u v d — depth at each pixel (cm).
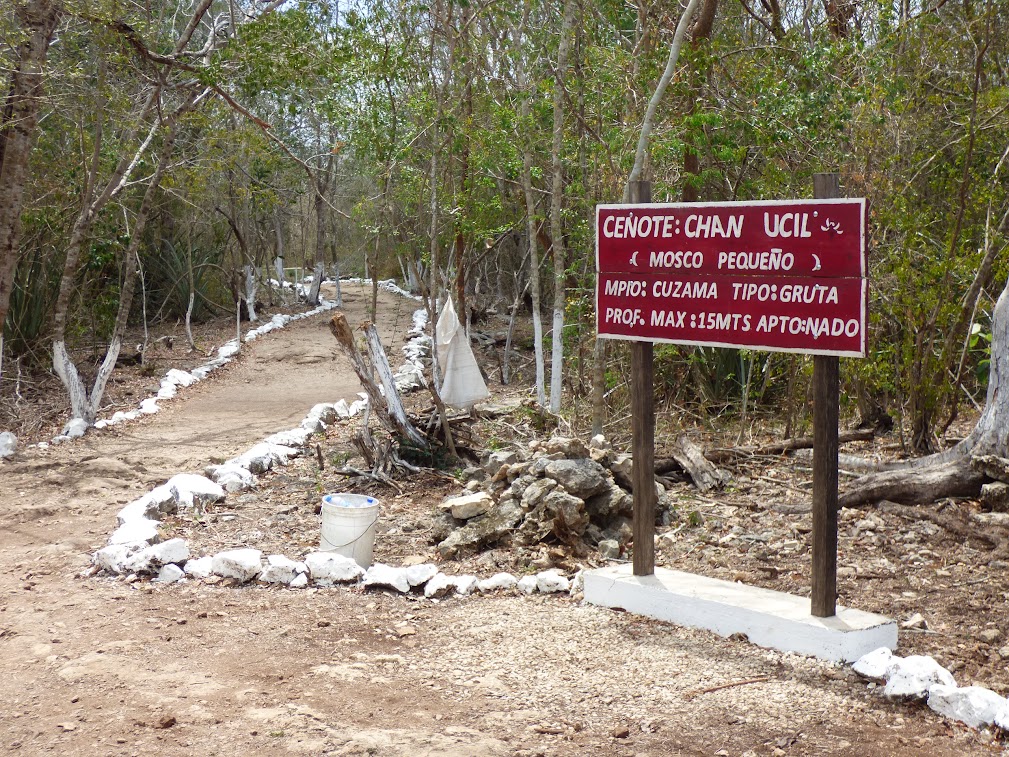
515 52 1315
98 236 1856
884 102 1012
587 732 398
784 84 1056
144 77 1377
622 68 1164
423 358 1988
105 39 1215
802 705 422
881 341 972
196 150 1841
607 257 559
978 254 904
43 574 641
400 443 927
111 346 1331
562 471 684
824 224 475
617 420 1109
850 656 465
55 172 1583
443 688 445
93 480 935
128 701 434
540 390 1298
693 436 1047
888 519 724
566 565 631
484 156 1276
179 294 2670
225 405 1514
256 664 477
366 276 3869
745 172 1234
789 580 598
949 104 1172
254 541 710
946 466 751
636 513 558
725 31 1417
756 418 1162
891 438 1003
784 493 821
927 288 923
